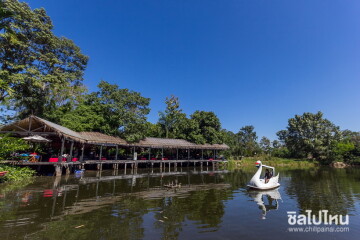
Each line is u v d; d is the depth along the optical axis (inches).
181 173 986.7
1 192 452.8
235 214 345.1
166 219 310.3
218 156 1779.0
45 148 925.2
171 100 1759.4
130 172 973.2
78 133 930.1
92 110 1117.1
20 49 899.4
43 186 530.6
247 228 284.8
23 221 285.9
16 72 896.3
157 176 843.4
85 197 432.8
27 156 693.9
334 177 935.7
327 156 2078.0
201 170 1182.9
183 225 288.0
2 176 566.6
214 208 376.5
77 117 1045.2
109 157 1154.0
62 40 1098.1
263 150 2736.2
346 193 540.7
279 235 265.4
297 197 487.2
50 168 817.5
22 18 864.9
